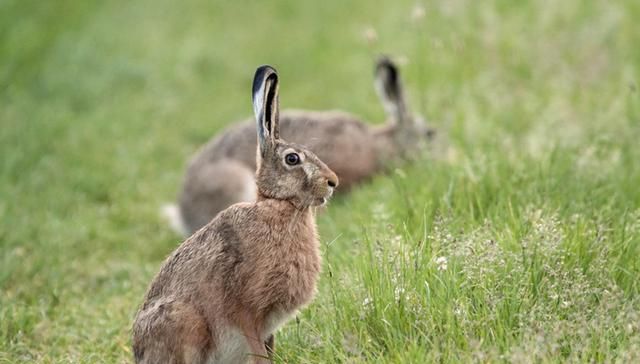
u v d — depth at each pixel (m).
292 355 16.02
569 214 19.17
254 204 15.63
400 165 28.78
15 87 38.34
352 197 27.19
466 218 19.94
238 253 15.18
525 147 24.80
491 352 13.85
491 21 38.88
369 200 25.09
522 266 16.20
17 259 23.03
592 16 37.97
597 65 33.88
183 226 27.53
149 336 15.18
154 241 26.25
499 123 28.83
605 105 28.98
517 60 35.03
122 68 41.19
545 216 18.42
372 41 30.28
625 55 34.28
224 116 36.97
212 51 44.66
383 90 30.92
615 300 15.38
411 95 34.06
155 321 15.12
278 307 15.50
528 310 15.34
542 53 35.62
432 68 35.97
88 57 42.28
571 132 26.20
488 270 15.98
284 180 15.52
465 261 16.34
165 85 40.62
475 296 15.69
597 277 16.22
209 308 15.15
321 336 15.91
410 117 30.34
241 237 15.25
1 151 30.94
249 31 48.09
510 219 18.62
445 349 14.44
